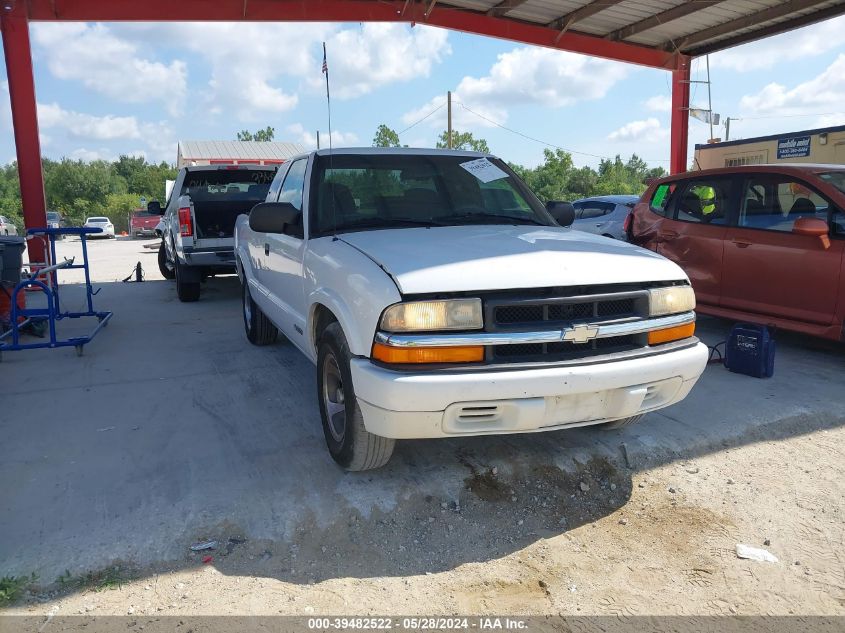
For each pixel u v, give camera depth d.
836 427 4.43
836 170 5.95
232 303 9.48
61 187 75.19
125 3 9.91
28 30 9.59
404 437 3.03
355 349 3.15
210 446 4.05
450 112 33.88
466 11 11.82
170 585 2.78
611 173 58.22
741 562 2.98
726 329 7.12
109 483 3.56
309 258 3.98
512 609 2.68
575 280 3.10
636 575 2.90
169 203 10.45
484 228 4.05
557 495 3.57
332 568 2.94
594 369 3.05
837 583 2.83
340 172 4.44
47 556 2.91
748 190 6.32
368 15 11.09
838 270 5.42
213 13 10.27
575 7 11.74
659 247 7.15
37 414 4.64
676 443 4.06
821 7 10.95
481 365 2.96
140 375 5.59
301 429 4.31
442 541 3.16
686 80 13.79
